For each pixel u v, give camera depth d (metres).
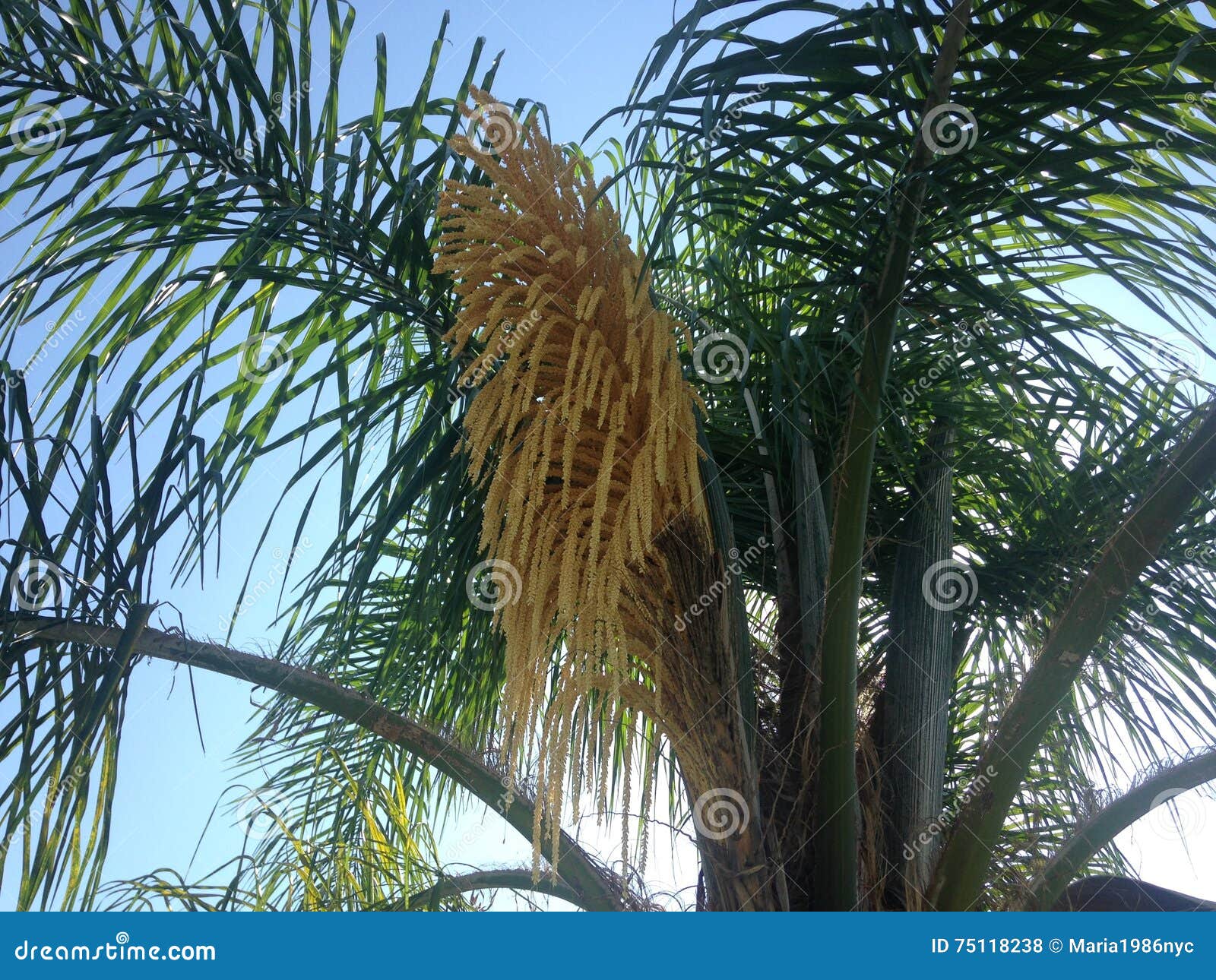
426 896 3.22
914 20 2.68
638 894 2.97
